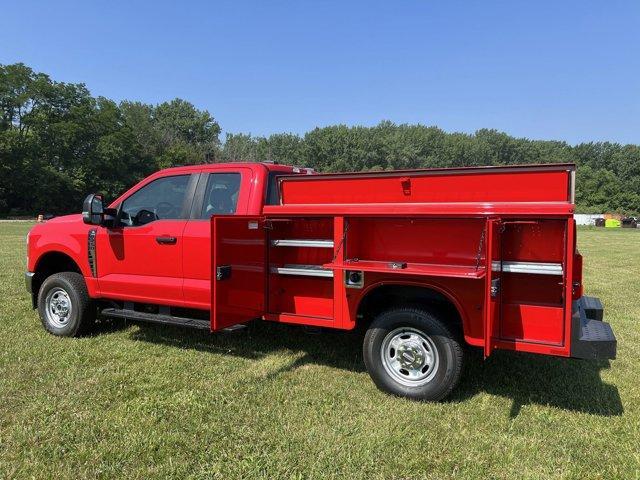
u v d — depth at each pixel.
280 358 5.35
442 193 4.37
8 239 21.22
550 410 4.16
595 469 3.27
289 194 5.05
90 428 3.68
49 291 6.12
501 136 127.44
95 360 5.18
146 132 86.19
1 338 5.91
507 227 4.00
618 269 13.75
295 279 4.93
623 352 5.78
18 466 3.19
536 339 3.93
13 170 60.06
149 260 5.47
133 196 5.79
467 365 5.21
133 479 3.08
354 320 4.55
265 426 3.79
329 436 3.63
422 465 3.30
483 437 3.67
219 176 5.36
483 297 4.04
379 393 4.44
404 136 119.12
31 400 4.15
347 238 4.52
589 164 116.50
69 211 65.88
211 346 5.75
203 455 3.35
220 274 4.36
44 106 66.56
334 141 110.31
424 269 4.07
